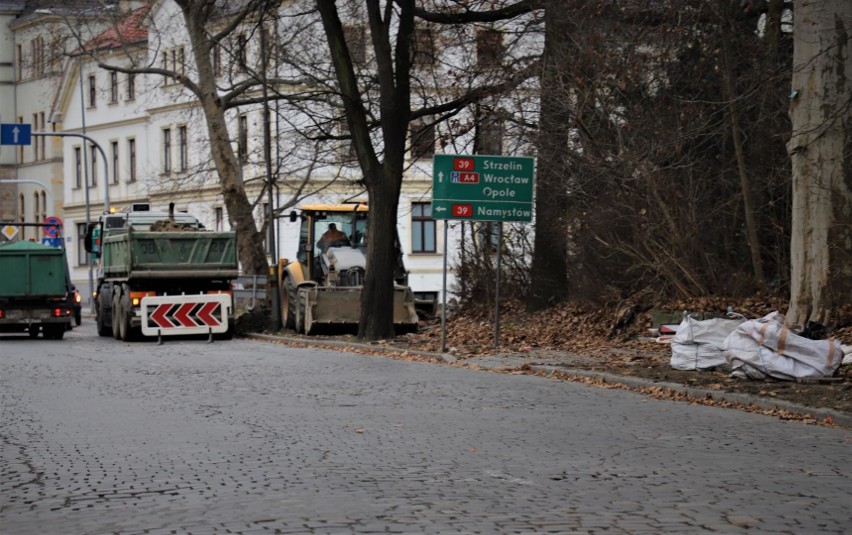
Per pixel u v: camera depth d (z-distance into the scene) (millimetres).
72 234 92875
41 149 98500
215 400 19531
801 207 24672
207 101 49938
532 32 33625
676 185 30141
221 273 38156
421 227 73125
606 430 15836
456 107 35062
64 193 95438
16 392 21125
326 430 15766
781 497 11070
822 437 15289
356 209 40719
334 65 33625
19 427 16328
